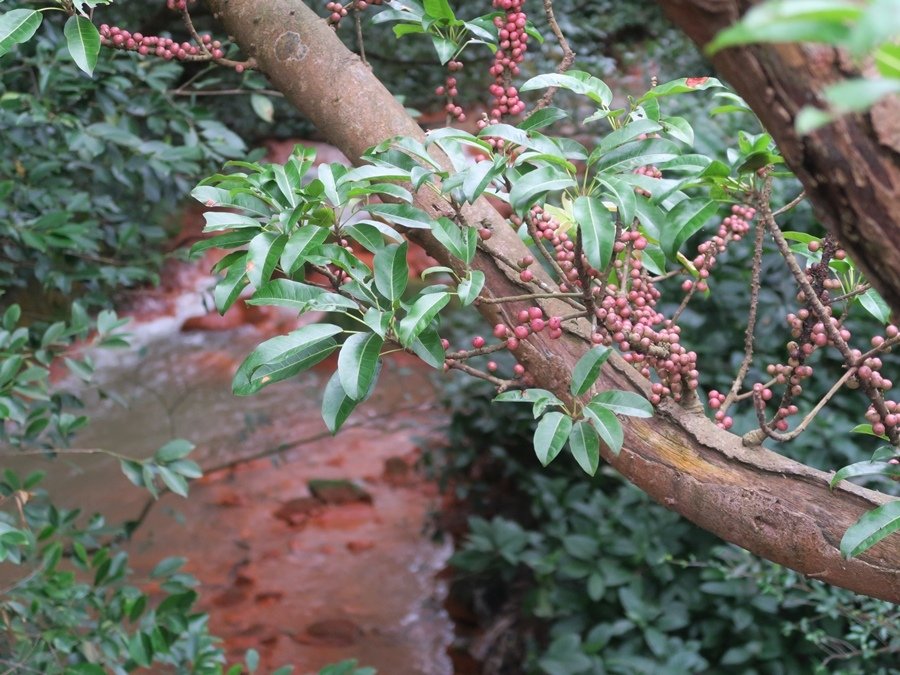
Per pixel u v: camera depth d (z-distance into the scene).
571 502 3.64
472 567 3.74
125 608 2.34
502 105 1.52
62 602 2.32
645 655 3.15
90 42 1.46
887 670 2.77
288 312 7.72
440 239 1.24
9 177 2.87
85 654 2.26
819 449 3.06
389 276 1.25
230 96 4.90
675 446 1.29
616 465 1.33
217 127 3.12
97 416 6.24
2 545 1.87
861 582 1.17
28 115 2.85
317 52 1.57
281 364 1.29
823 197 0.81
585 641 3.33
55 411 2.56
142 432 6.09
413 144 1.30
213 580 4.77
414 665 4.21
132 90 3.19
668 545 3.25
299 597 4.68
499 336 1.28
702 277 1.39
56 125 2.95
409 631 4.43
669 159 1.21
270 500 5.48
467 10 4.28
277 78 1.61
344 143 1.55
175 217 5.97
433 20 1.62
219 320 7.46
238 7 1.64
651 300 1.48
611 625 3.26
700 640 3.18
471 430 4.50
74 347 6.82
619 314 1.28
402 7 1.64
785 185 3.40
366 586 4.76
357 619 4.52
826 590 2.66
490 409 4.32
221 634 4.39
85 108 3.19
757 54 0.78
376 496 5.52
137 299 7.46
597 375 1.24
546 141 1.21
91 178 3.46
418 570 4.86
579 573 3.30
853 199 0.78
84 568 2.66
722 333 3.44
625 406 1.22
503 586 4.45
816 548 1.19
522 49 1.53
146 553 4.93
